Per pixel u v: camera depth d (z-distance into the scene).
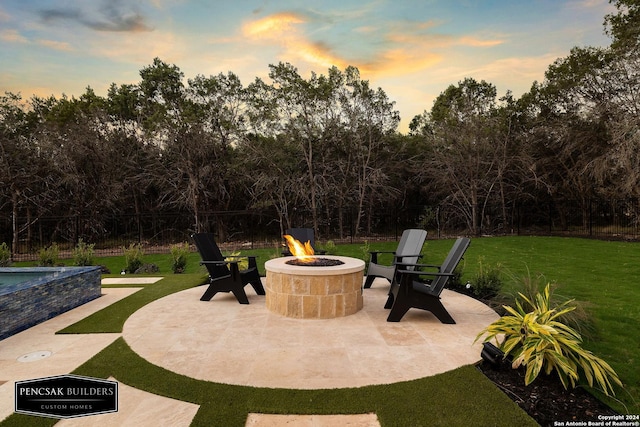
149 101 19.14
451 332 4.44
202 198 18.88
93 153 17.52
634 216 16.91
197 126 17.81
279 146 18.19
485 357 3.54
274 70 17.19
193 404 2.82
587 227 19.55
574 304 4.59
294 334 4.38
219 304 5.84
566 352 3.20
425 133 21.30
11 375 3.39
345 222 20.66
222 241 19.14
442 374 3.29
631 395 3.01
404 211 21.89
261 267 10.20
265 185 17.62
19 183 15.89
